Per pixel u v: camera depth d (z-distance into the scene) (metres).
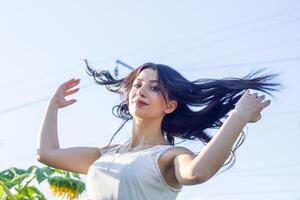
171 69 4.20
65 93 4.39
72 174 6.19
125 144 4.19
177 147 3.87
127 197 3.77
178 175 3.68
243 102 3.64
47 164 4.26
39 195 6.06
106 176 3.87
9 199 5.50
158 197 3.79
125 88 4.33
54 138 4.27
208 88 4.22
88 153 4.27
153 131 4.08
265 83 4.26
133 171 3.79
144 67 4.19
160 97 4.11
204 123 4.27
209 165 3.50
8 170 6.16
